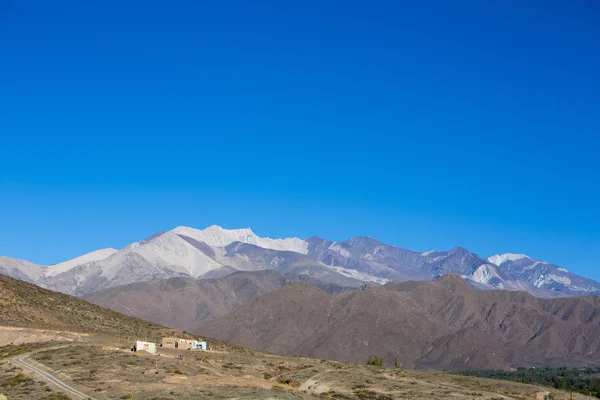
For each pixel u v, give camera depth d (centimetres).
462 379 17538
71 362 12938
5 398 10369
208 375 12888
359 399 13288
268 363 17512
